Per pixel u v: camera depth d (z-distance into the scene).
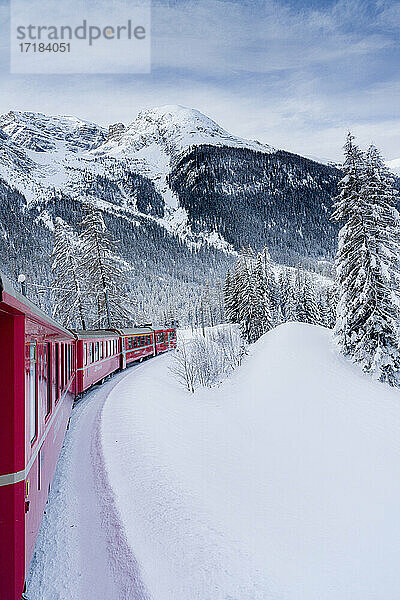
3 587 4.09
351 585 6.05
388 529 7.80
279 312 69.38
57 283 38.56
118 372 31.67
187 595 5.67
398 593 5.89
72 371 15.78
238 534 7.53
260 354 28.08
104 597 5.51
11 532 4.16
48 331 7.54
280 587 5.95
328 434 13.70
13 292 4.09
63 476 10.02
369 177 23.77
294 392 18.30
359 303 23.39
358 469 10.88
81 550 6.66
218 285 119.25
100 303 37.69
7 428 4.24
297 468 11.34
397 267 23.48
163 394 22.45
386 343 22.70
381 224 23.56
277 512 8.63
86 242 37.84
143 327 44.47
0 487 4.14
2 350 4.28
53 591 5.55
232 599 5.62
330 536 7.60
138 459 11.48
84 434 13.97
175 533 7.43
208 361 27.98
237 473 11.05
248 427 15.88
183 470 10.87
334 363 22.92
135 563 6.38
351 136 24.19
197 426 16.44
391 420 14.71
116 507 8.38
